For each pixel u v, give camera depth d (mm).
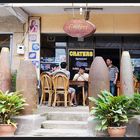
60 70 7453
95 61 5176
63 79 7426
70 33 7656
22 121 4977
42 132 4969
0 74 5449
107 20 9727
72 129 5352
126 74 5352
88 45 10164
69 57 10164
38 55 9625
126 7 8781
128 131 4742
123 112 4602
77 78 8281
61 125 5438
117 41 10164
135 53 10125
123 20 9711
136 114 4828
